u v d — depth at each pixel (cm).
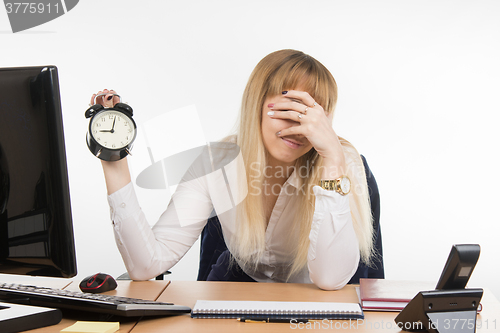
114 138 108
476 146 282
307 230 144
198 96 294
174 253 135
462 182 283
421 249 284
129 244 117
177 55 295
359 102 290
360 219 153
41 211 78
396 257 285
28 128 77
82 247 293
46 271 80
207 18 295
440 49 285
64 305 81
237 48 295
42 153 77
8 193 79
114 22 297
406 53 288
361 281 109
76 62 296
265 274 159
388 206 287
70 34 297
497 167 280
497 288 278
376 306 92
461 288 77
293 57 140
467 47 284
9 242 80
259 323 83
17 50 298
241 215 150
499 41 281
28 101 77
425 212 285
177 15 296
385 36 289
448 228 283
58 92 77
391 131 288
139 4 296
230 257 163
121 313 77
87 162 294
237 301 93
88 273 292
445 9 285
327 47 292
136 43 296
